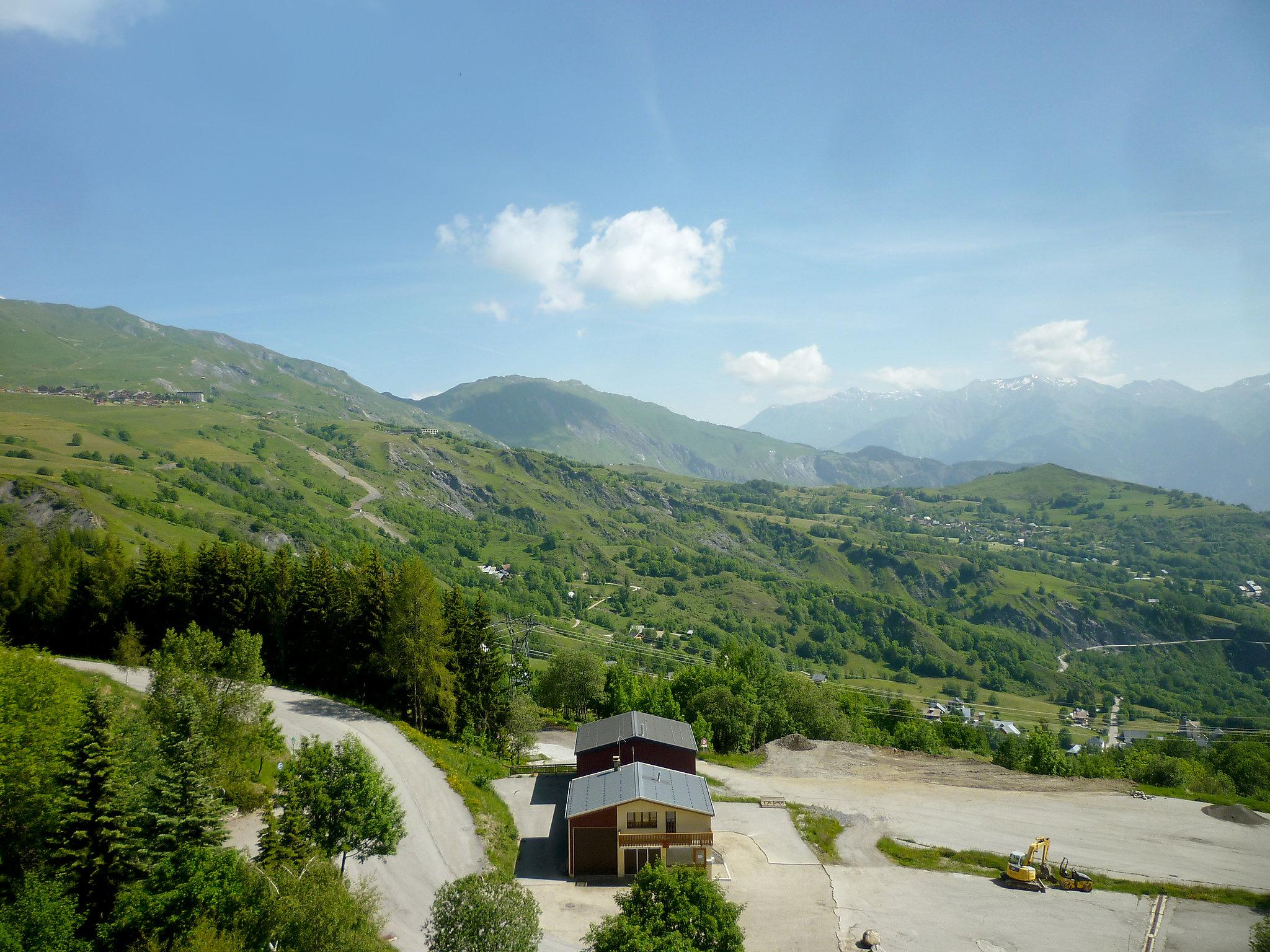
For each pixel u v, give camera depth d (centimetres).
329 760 4428
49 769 3934
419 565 8081
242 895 3534
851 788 7769
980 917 5047
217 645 5328
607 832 5553
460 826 5844
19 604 8556
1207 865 5878
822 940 4734
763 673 12162
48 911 3266
